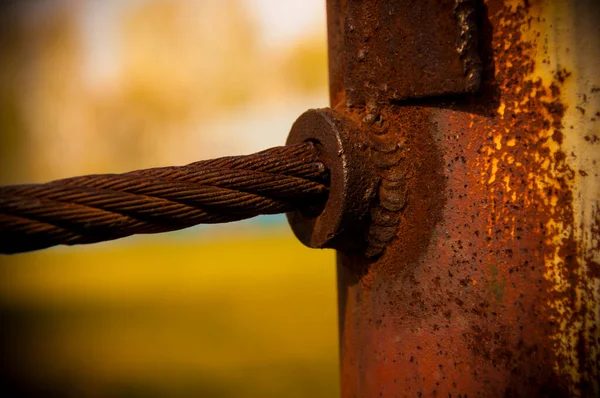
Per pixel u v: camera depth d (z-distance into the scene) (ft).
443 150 1.03
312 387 3.64
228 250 6.91
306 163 1.05
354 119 1.07
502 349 1.01
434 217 1.04
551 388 0.99
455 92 1.01
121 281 6.14
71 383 4.15
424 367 1.05
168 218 1.00
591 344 0.97
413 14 1.02
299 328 4.58
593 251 0.97
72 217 0.97
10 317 5.49
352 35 1.07
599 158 0.97
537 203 0.99
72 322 5.20
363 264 1.10
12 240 0.96
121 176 0.99
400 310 1.07
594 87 0.97
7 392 4.20
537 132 0.99
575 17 0.97
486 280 1.01
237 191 1.02
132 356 4.25
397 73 1.04
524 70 0.99
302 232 1.10
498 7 1.00
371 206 1.05
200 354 4.12
